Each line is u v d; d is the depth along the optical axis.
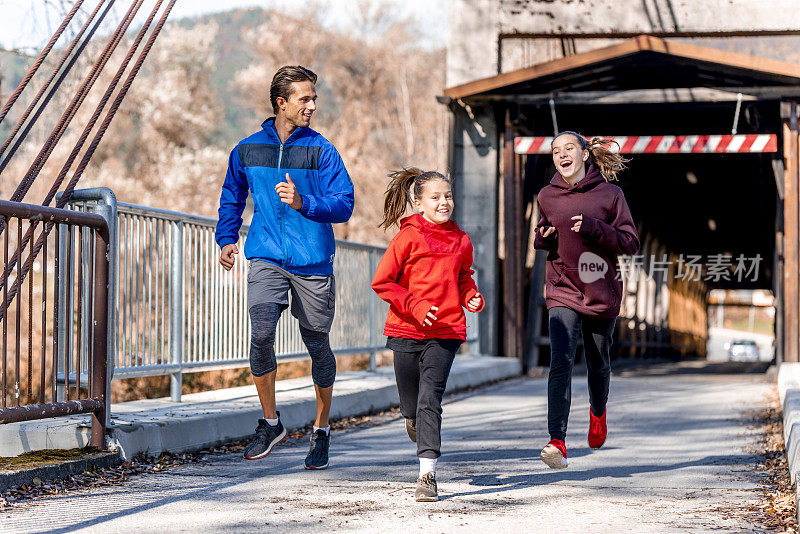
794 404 6.94
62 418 5.43
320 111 44.19
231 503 4.24
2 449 5.19
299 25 44.56
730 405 9.62
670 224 29.61
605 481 5.04
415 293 4.46
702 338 58.41
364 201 40.56
